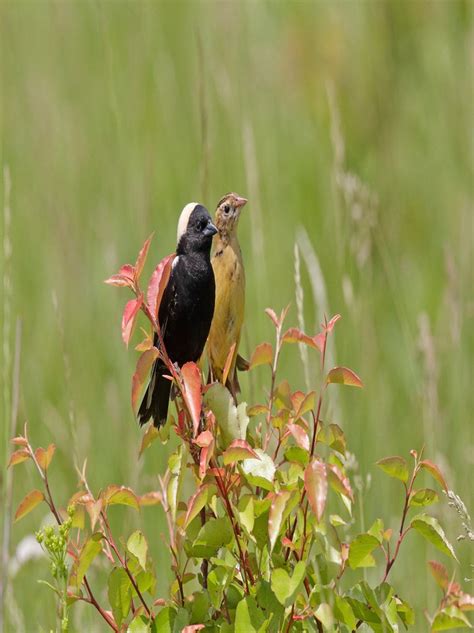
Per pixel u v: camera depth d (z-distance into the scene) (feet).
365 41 50.31
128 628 16.80
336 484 15.52
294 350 34.78
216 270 26.73
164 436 16.89
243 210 39.63
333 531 16.11
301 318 23.65
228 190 40.16
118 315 36.45
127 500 17.06
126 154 40.88
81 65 45.44
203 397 17.28
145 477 31.37
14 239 41.06
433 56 50.14
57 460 33.68
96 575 27.68
